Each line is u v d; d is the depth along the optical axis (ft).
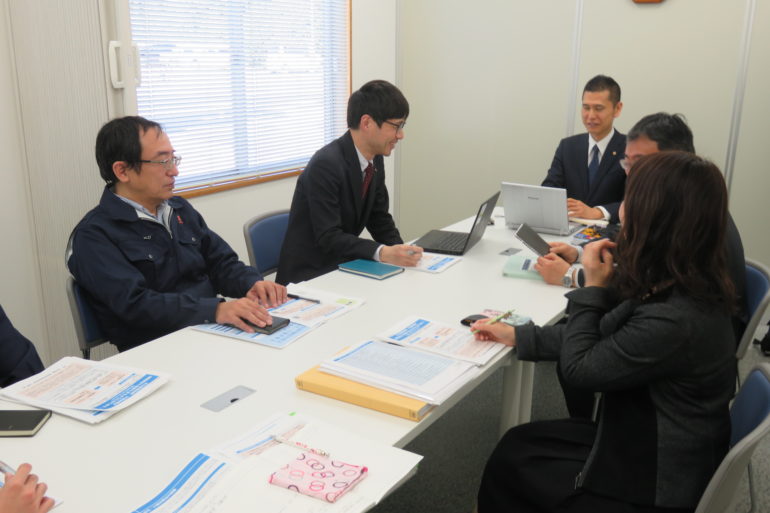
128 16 8.91
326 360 4.84
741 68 12.02
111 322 6.37
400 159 15.72
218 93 11.97
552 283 6.95
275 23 12.82
